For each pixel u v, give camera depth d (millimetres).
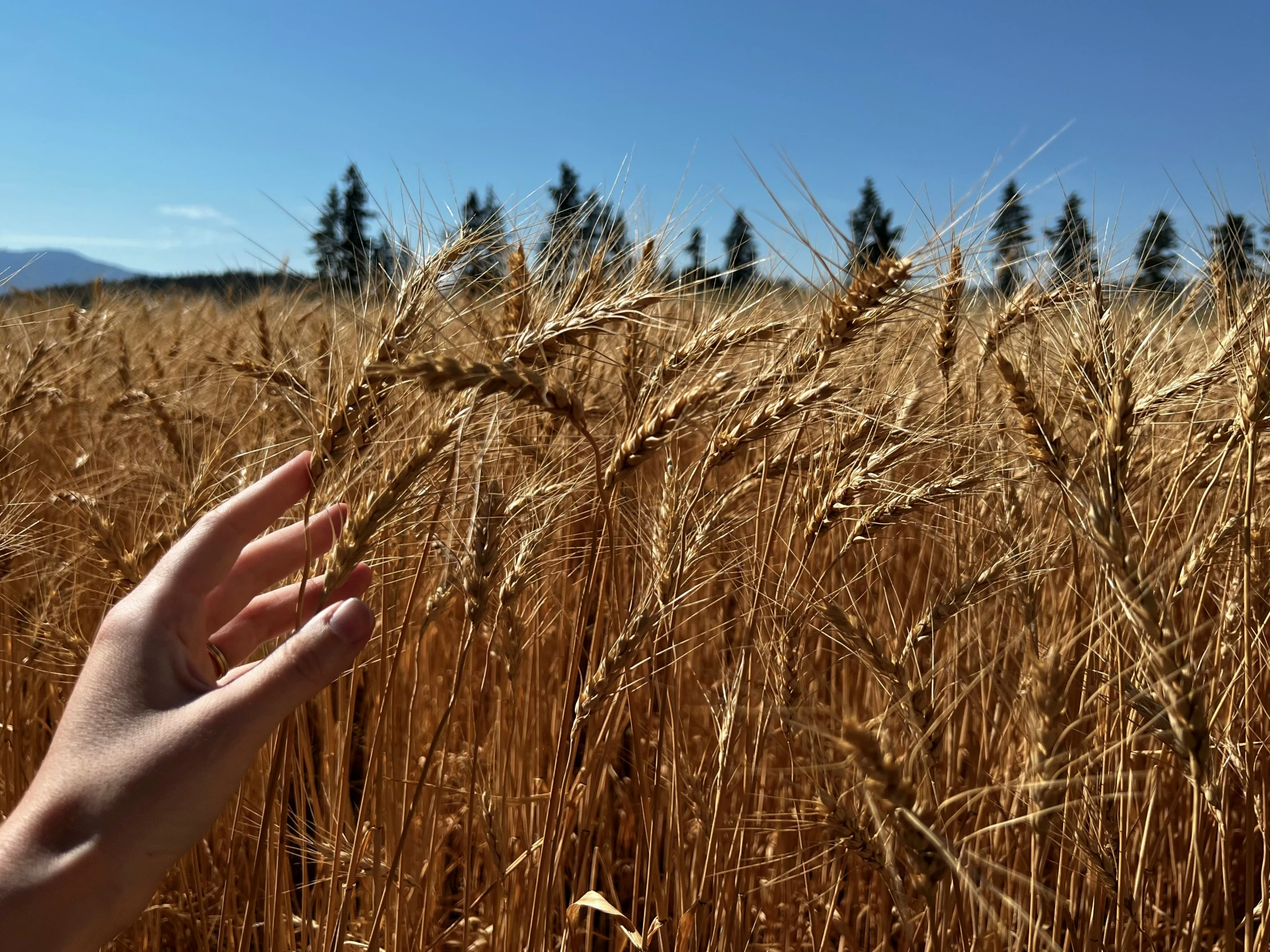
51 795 391
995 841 592
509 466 679
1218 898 591
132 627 423
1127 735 536
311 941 614
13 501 745
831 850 602
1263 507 627
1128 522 493
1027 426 522
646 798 627
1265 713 593
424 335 517
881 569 698
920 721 495
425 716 736
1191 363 643
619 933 626
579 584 670
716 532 583
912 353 718
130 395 961
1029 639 545
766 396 588
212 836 712
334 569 454
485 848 663
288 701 406
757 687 627
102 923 388
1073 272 662
